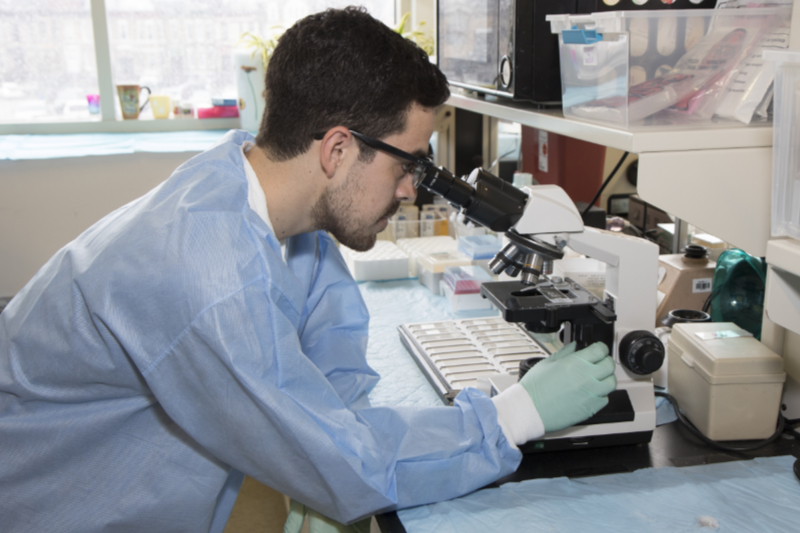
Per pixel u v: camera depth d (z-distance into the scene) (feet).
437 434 3.35
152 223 2.96
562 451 3.86
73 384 3.14
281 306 3.09
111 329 2.86
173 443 3.27
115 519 3.28
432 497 3.29
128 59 10.39
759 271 4.60
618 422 3.78
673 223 6.42
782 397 4.08
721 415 3.87
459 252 6.88
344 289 4.54
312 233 4.34
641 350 3.68
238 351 2.72
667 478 3.54
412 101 3.21
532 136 7.87
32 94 10.20
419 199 8.34
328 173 3.23
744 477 3.54
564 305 3.65
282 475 2.98
